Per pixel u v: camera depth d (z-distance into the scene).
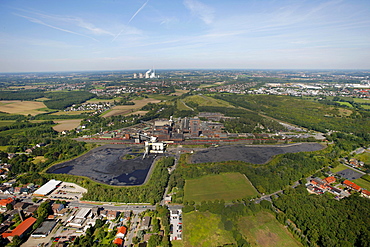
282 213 161.62
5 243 138.00
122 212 169.25
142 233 143.62
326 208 163.50
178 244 138.88
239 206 167.62
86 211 165.25
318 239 139.25
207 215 164.88
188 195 192.12
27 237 142.88
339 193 196.00
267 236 145.88
